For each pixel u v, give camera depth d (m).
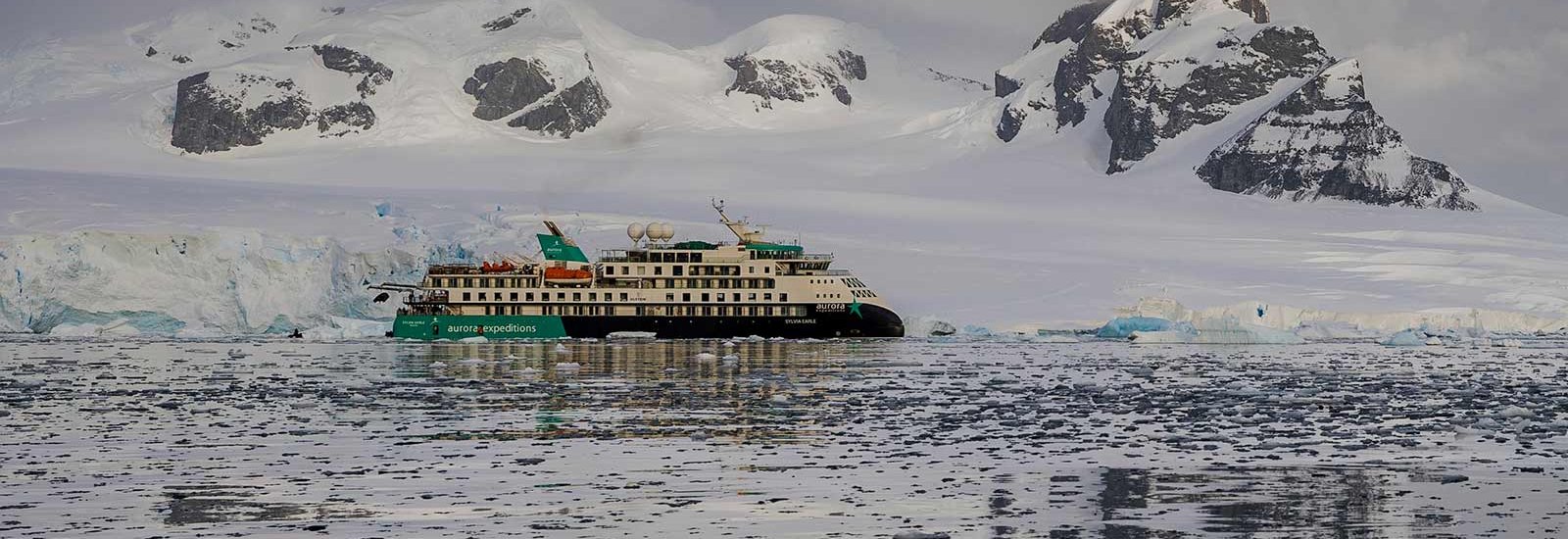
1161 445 91.00
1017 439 94.19
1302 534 64.56
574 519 67.50
